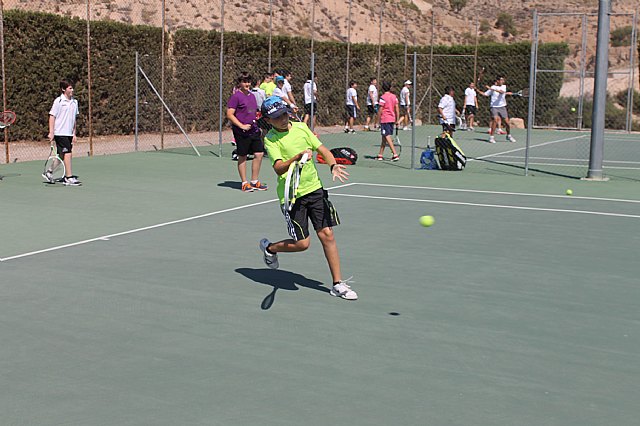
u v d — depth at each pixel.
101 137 25.56
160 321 7.02
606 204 13.66
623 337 6.70
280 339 6.56
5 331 6.73
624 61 63.84
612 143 27.38
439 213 12.59
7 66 22.38
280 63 31.20
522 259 9.47
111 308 7.40
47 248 9.95
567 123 37.78
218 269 8.90
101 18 40.88
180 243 10.26
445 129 23.17
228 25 44.81
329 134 29.17
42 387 5.52
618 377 5.80
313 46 31.08
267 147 7.82
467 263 9.24
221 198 14.03
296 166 7.58
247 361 6.04
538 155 22.81
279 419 5.01
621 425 4.98
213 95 28.81
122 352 6.24
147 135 26.67
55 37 23.72
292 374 5.78
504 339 6.61
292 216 7.76
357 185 15.77
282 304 7.56
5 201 13.50
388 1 60.28
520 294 7.98
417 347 6.39
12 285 8.19
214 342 6.47
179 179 16.42
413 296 7.87
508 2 76.94
